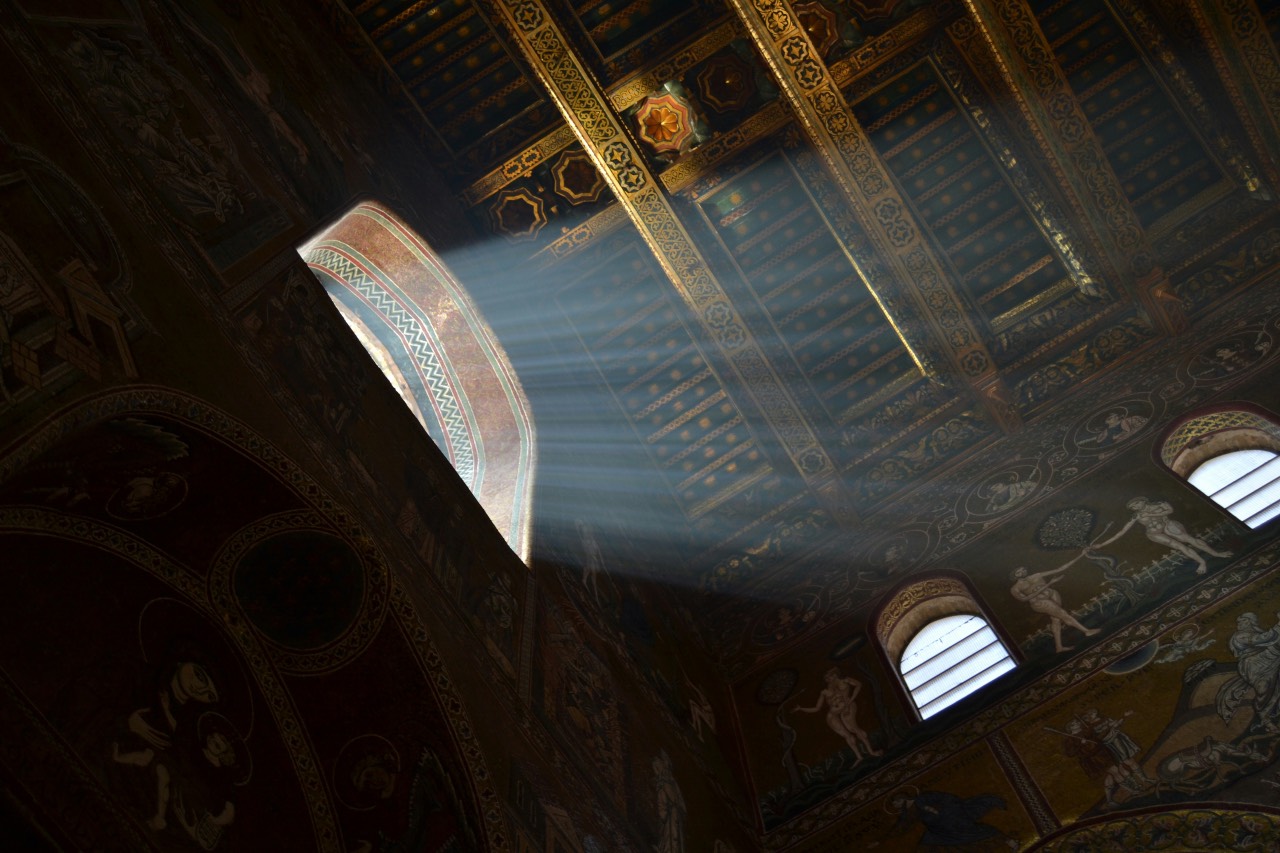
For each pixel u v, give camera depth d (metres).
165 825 6.37
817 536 15.30
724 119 15.58
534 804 7.99
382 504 8.26
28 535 6.16
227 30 10.29
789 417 15.92
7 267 5.74
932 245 15.70
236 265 8.02
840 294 15.98
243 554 7.29
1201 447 13.02
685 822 10.24
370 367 9.34
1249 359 13.53
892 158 15.66
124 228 6.90
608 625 11.80
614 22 15.12
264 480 7.16
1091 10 14.99
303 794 7.27
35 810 5.51
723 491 16.02
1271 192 14.81
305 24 13.35
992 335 15.52
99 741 6.27
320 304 9.01
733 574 15.38
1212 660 10.48
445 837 7.48
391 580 7.76
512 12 14.89
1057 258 15.54
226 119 9.15
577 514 12.88
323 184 10.77
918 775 11.12
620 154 15.48
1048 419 14.75
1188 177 15.25
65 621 6.32
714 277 15.86
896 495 15.12
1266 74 14.41
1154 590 11.58
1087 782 10.09
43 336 5.79
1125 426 13.82
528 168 15.64
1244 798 9.26
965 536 13.77
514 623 9.42
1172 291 14.82
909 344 15.69
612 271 15.98
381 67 15.04
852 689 12.72
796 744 12.39
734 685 13.77
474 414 12.99
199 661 7.05
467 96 15.45
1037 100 15.07
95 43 7.67
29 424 5.52
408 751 7.61
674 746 11.25
